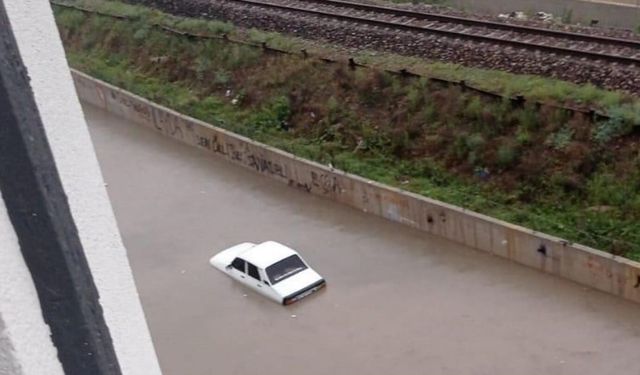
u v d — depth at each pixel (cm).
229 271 1550
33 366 134
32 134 129
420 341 1302
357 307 1411
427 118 1684
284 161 1823
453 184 1588
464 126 1625
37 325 135
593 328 1272
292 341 1352
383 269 1506
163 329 1427
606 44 1591
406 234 1592
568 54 1605
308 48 1984
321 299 1448
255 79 2042
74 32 2661
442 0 2181
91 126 2294
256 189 1861
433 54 1783
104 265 150
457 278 1443
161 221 1788
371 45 1900
